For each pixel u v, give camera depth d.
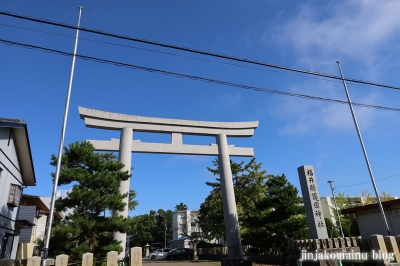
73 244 12.59
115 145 18.75
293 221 17.83
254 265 19.28
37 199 22.55
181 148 20.45
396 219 16.64
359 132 16.69
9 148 15.16
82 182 13.16
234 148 22.22
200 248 36.97
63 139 11.23
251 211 28.58
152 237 77.62
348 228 31.42
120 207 13.44
